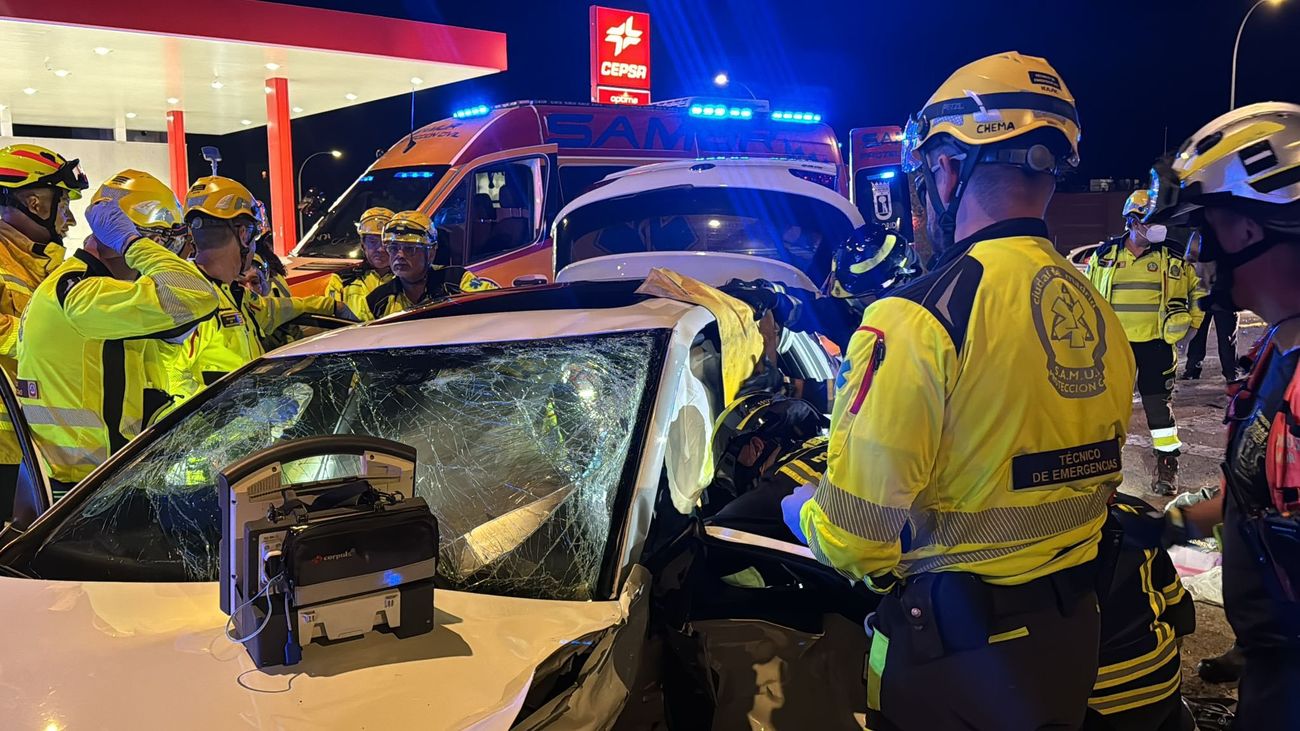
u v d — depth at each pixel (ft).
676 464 7.15
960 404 4.93
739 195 15.47
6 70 40.88
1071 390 5.03
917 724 5.30
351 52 39.17
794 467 7.93
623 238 16.29
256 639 5.03
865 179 38.37
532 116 26.76
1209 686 10.00
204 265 11.18
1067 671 5.13
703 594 7.61
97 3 33.27
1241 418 6.00
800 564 7.44
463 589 6.13
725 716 6.43
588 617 5.56
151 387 10.54
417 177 26.40
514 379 7.50
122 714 4.67
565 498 6.57
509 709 4.64
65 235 12.09
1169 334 17.30
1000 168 5.20
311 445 5.61
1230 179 5.44
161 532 7.02
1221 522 6.18
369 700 4.73
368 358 8.20
